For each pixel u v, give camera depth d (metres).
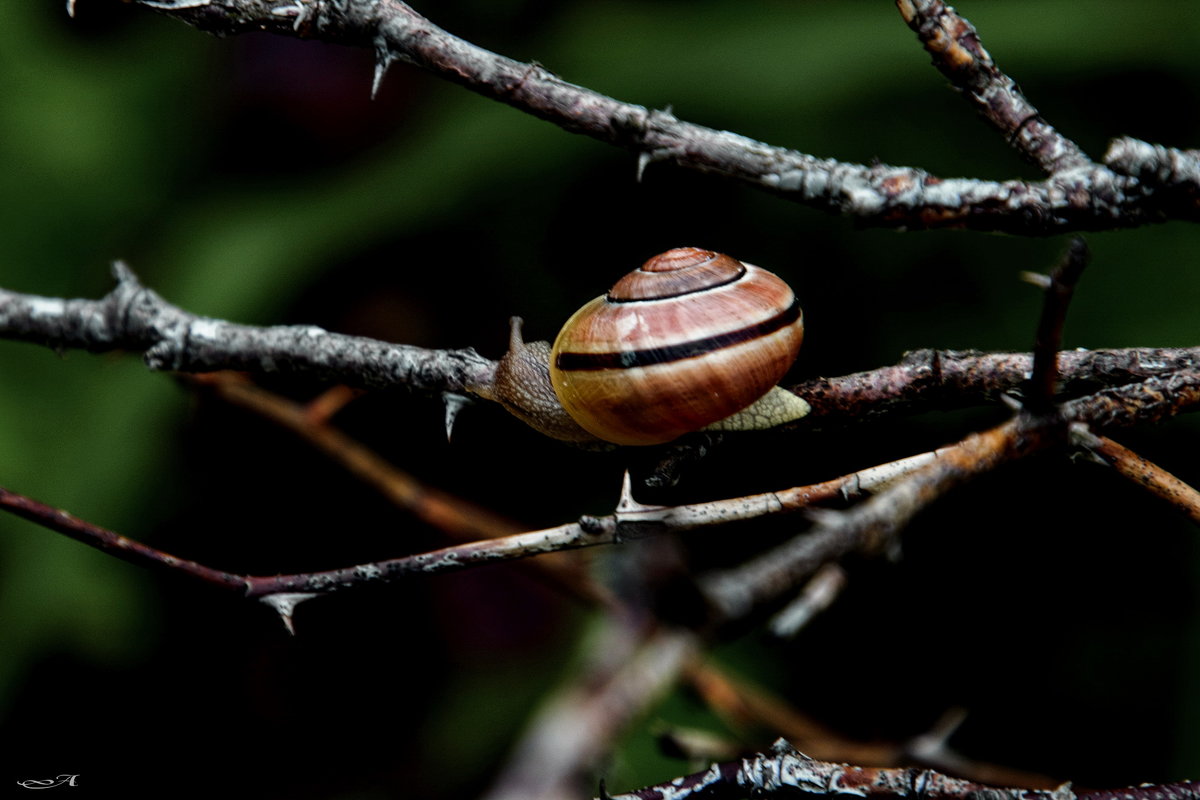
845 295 0.41
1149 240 0.40
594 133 0.31
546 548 0.31
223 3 0.31
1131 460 0.30
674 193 0.41
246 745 0.46
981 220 0.31
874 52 0.40
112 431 0.40
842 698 0.41
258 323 0.40
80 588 0.40
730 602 0.26
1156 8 0.40
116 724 0.46
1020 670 0.41
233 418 0.41
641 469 0.33
